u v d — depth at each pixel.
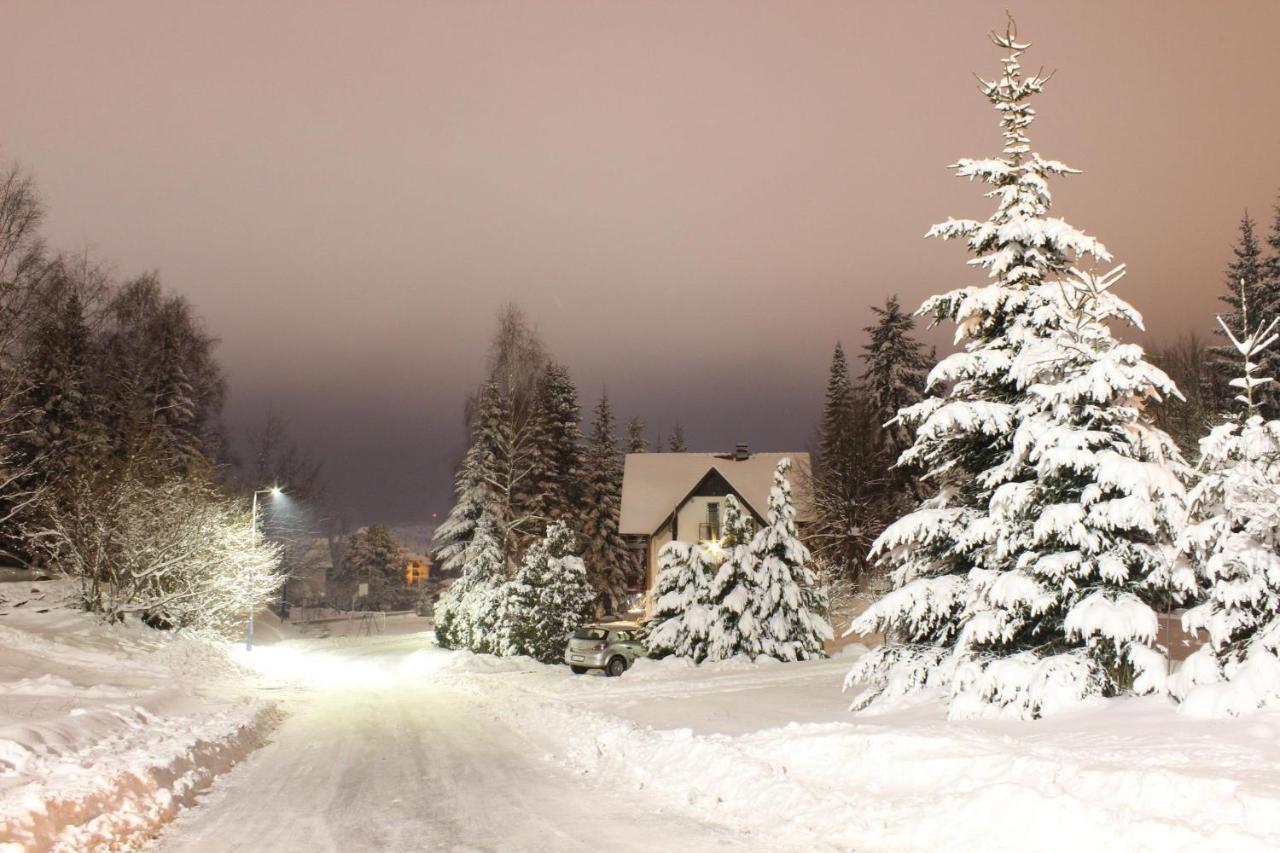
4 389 31.73
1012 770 9.13
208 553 33.31
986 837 7.63
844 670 26.34
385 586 105.56
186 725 15.45
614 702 21.48
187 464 47.56
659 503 65.19
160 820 9.52
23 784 9.09
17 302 29.95
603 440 75.81
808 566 33.66
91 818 8.56
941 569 17.34
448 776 12.52
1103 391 13.96
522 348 57.09
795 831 8.66
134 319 50.28
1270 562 11.35
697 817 9.55
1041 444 14.37
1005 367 16.69
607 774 12.27
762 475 64.44
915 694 16.12
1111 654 13.52
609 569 67.62
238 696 22.92
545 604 40.53
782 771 10.88
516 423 56.88
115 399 48.69
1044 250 17.56
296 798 10.98
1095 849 7.02
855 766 10.74
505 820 9.63
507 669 36.06
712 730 15.67
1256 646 11.23
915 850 7.77
